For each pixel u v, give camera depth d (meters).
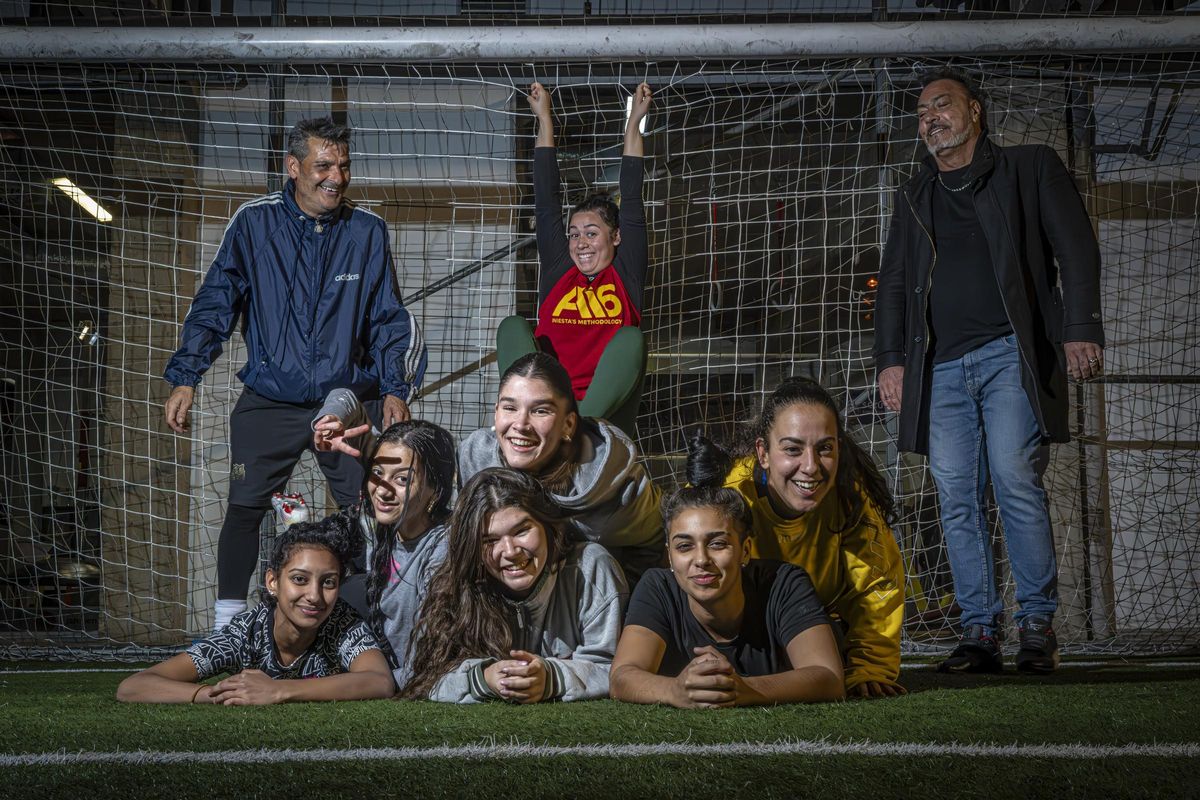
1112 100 4.33
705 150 4.42
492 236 4.59
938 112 2.94
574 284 3.25
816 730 1.61
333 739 1.56
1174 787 1.24
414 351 3.14
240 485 3.03
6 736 1.62
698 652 1.88
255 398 3.08
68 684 2.70
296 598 2.16
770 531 2.29
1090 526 4.41
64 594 4.55
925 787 1.24
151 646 4.21
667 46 3.67
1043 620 2.82
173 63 4.04
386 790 1.24
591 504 2.34
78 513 4.62
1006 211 2.88
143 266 4.63
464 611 2.14
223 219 4.58
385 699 2.11
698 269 4.77
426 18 4.46
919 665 3.28
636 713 1.79
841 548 2.32
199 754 1.45
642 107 3.46
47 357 4.73
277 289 3.09
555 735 1.57
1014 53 3.70
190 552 4.61
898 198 3.13
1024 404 2.85
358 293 3.13
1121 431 4.47
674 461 4.68
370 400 3.16
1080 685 2.39
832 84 4.35
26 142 4.69
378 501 2.30
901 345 3.14
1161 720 1.72
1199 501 4.42
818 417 2.16
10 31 3.70
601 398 2.82
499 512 2.11
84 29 3.71
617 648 2.12
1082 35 3.64
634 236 3.31
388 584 2.34
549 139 3.50
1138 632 4.29
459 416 4.54
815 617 2.04
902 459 4.31
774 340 4.73
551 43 3.67
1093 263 2.83
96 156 4.55
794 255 4.72
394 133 4.52
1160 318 4.48
